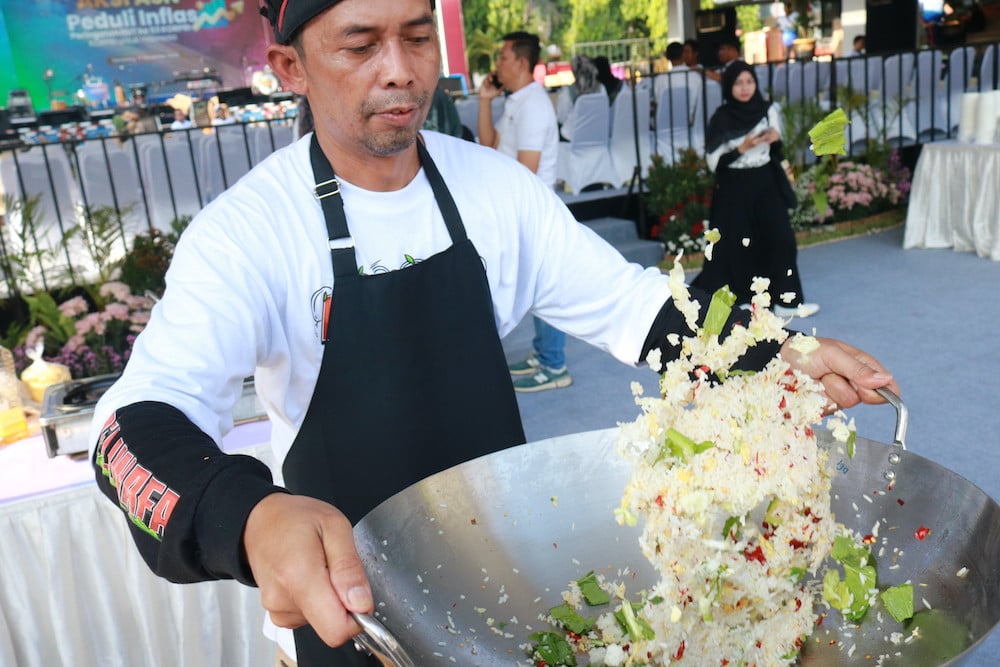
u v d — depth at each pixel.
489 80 4.17
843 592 0.76
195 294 0.93
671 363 0.82
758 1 12.55
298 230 1.02
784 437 0.77
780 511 0.76
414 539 0.86
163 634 1.76
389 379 1.05
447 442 1.09
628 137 6.98
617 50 15.94
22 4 11.08
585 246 1.18
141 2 11.53
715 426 0.76
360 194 1.05
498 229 1.13
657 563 0.75
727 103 4.36
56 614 1.66
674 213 6.02
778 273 4.50
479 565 0.89
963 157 5.52
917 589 0.78
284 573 0.60
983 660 1.96
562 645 0.81
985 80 8.27
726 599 0.75
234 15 11.94
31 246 5.19
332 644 0.59
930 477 0.82
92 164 5.62
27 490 1.66
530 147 3.73
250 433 1.73
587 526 0.94
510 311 1.18
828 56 9.15
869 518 0.86
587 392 3.86
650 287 1.13
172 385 0.86
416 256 1.08
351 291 1.03
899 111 7.41
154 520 0.69
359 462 1.06
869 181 6.55
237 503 0.66
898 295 4.81
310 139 1.08
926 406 3.33
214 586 1.76
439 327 1.07
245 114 9.05
